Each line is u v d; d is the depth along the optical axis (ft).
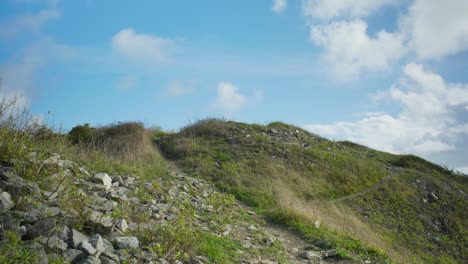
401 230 56.18
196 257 22.57
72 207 21.52
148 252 20.63
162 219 27.22
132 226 23.63
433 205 66.80
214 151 69.31
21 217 18.53
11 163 25.07
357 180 67.31
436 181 76.74
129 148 63.05
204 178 56.18
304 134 92.84
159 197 34.94
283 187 54.90
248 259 26.03
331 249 32.27
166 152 70.59
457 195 73.31
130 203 28.17
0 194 19.86
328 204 54.75
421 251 51.96
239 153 69.00
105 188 30.22
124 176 38.11
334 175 66.64
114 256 18.58
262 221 38.81
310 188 59.00
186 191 43.06
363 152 91.20
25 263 15.38
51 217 19.52
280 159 68.33
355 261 30.40
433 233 58.49
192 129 82.38
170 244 22.08
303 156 71.97
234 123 88.74
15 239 16.24
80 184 27.78
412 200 66.39
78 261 17.11
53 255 16.52
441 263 50.11
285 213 40.34
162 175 50.29
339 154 78.74
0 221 17.70
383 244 41.78
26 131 32.30
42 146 33.32
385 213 59.67
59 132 39.09
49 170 26.55
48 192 23.06
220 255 24.43
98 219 21.40
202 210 36.14
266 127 88.99
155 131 87.81
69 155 36.83
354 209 57.62
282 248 31.07
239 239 30.37
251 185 54.90
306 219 39.45
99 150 46.01
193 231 26.05
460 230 60.90
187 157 66.03
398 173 75.87
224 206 39.06
